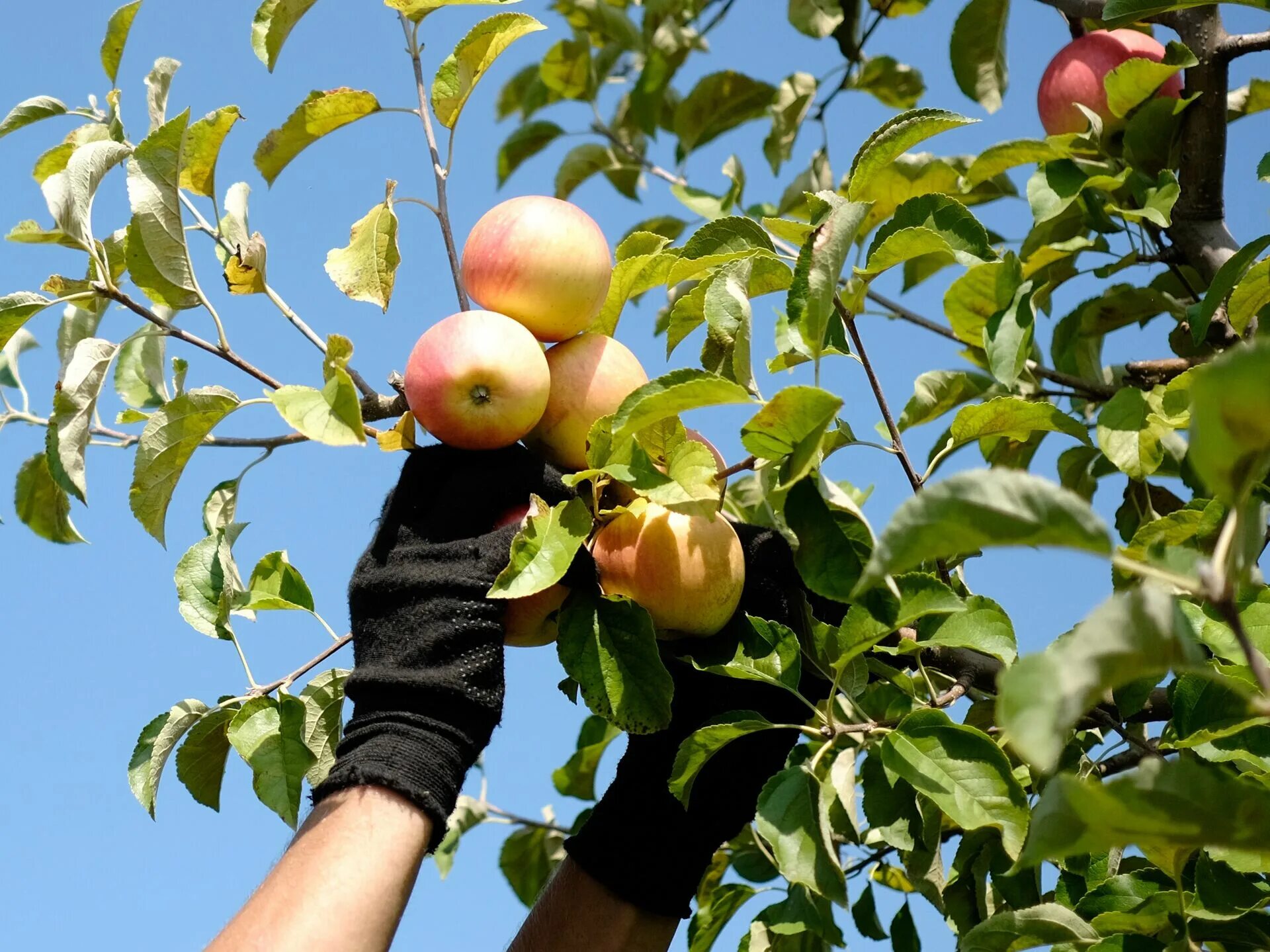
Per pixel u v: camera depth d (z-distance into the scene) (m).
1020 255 2.44
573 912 1.73
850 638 1.54
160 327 1.80
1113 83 2.27
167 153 1.70
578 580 1.60
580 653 1.58
